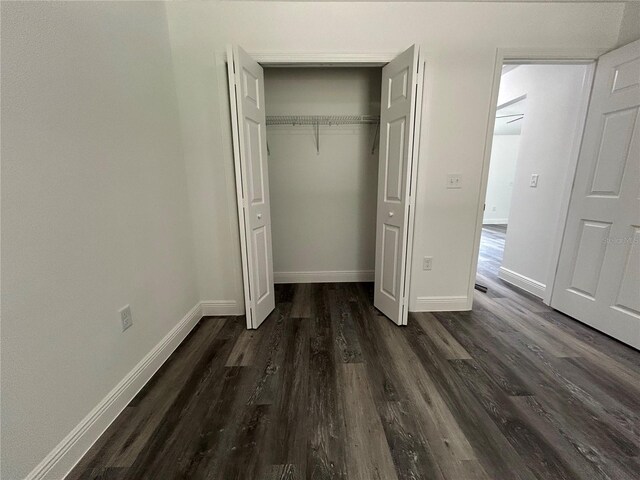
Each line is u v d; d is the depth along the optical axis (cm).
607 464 108
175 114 195
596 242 202
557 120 239
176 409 137
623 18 190
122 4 141
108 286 130
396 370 164
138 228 153
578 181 215
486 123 206
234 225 218
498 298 264
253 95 194
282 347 188
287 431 124
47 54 100
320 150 275
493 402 139
